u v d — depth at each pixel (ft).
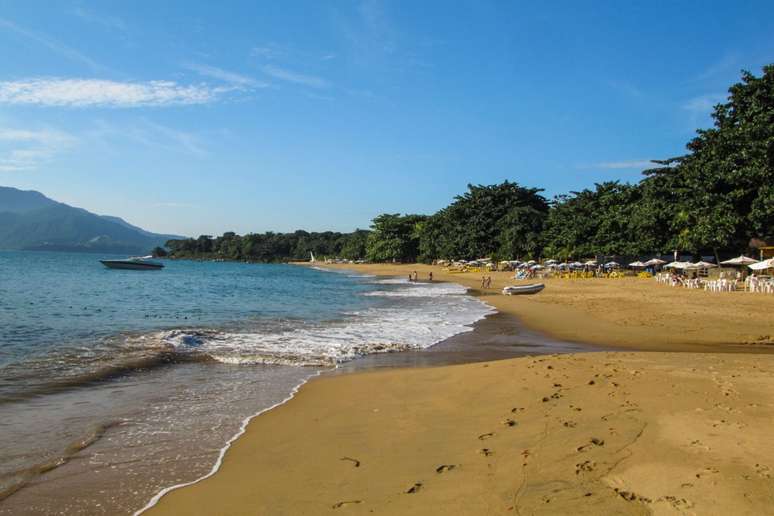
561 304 94.27
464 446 19.66
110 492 16.85
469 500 14.83
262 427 23.72
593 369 32.19
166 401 28.68
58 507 15.80
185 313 79.77
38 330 57.06
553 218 256.52
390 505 14.92
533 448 18.75
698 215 124.26
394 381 32.83
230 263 599.16
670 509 13.53
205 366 38.93
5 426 23.89
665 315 72.18
